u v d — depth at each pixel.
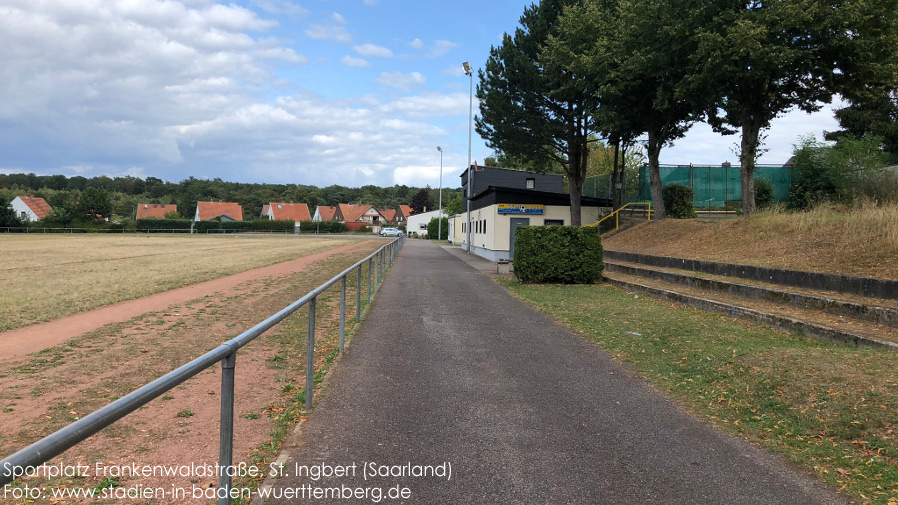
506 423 4.81
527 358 7.24
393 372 6.45
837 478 3.76
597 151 57.22
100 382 5.98
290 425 4.67
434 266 23.80
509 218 28.98
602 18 23.69
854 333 7.09
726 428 4.76
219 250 37.66
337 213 134.75
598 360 7.19
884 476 3.73
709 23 16.80
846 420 4.56
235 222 90.50
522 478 3.72
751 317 9.18
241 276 19.02
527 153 29.08
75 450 4.04
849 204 15.84
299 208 125.38
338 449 4.16
